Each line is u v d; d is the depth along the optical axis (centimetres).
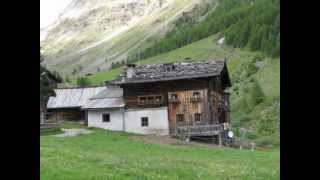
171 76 6550
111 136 5819
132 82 6638
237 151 5009
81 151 3922
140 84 6694
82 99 8650
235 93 14550
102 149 4569
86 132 6194
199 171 2722
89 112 6888
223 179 2475
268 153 4847
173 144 5481
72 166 2506
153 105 6631
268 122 11625
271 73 15488
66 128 6825
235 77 15888
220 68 6544
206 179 2442
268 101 12925
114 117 6756
